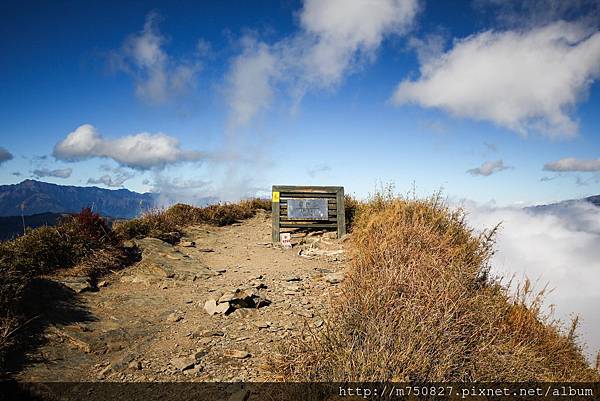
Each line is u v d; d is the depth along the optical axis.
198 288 7.70
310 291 7.43
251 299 6.68
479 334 4.86
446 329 4.57
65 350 5.05
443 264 6.51
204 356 5.00
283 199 12.41
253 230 13.15
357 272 6.45
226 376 4.48
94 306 6.50
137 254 9.17
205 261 9.61
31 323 5.45
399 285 5.48
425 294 5.19
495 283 6.51
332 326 4.93
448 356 4.05
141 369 4.68
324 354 4.12
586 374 4.86
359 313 4.77
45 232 7.92
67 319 5.82
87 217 8.86
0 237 7.48
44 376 4.41
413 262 6.16
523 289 6.02
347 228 12.36
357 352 3.95
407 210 9.44
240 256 10.19
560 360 5.14
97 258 8.13
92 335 5.46
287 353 4.45
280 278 8.23
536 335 5.33
